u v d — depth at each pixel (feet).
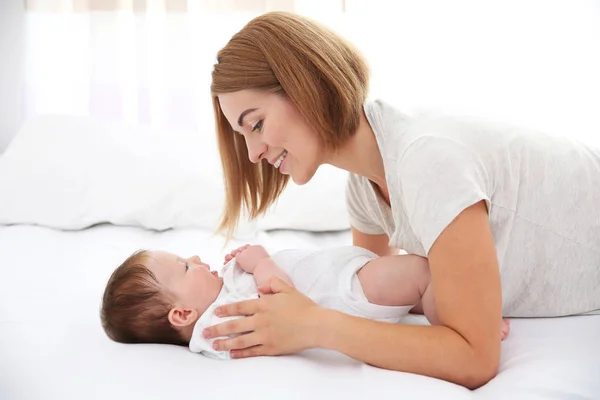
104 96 9.09
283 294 3.67
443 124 3.83
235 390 3.20
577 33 8.84
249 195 4.85
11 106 9.20
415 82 9.19
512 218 3.88
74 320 4.31
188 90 9.07
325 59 3.74
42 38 9.11
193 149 7.29
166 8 8.80
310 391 3.21
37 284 5.07
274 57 3.72
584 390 3.22
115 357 3.65
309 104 3.73
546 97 9.02
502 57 9.04
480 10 8.98
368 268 4.11
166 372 3.44
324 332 3.48
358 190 4.72
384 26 9.04
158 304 4.01
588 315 4.17
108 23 8.90
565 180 3.97
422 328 3.43
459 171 3.48
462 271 3.35
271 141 3.86
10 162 7.08
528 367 3.45
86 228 6.88
